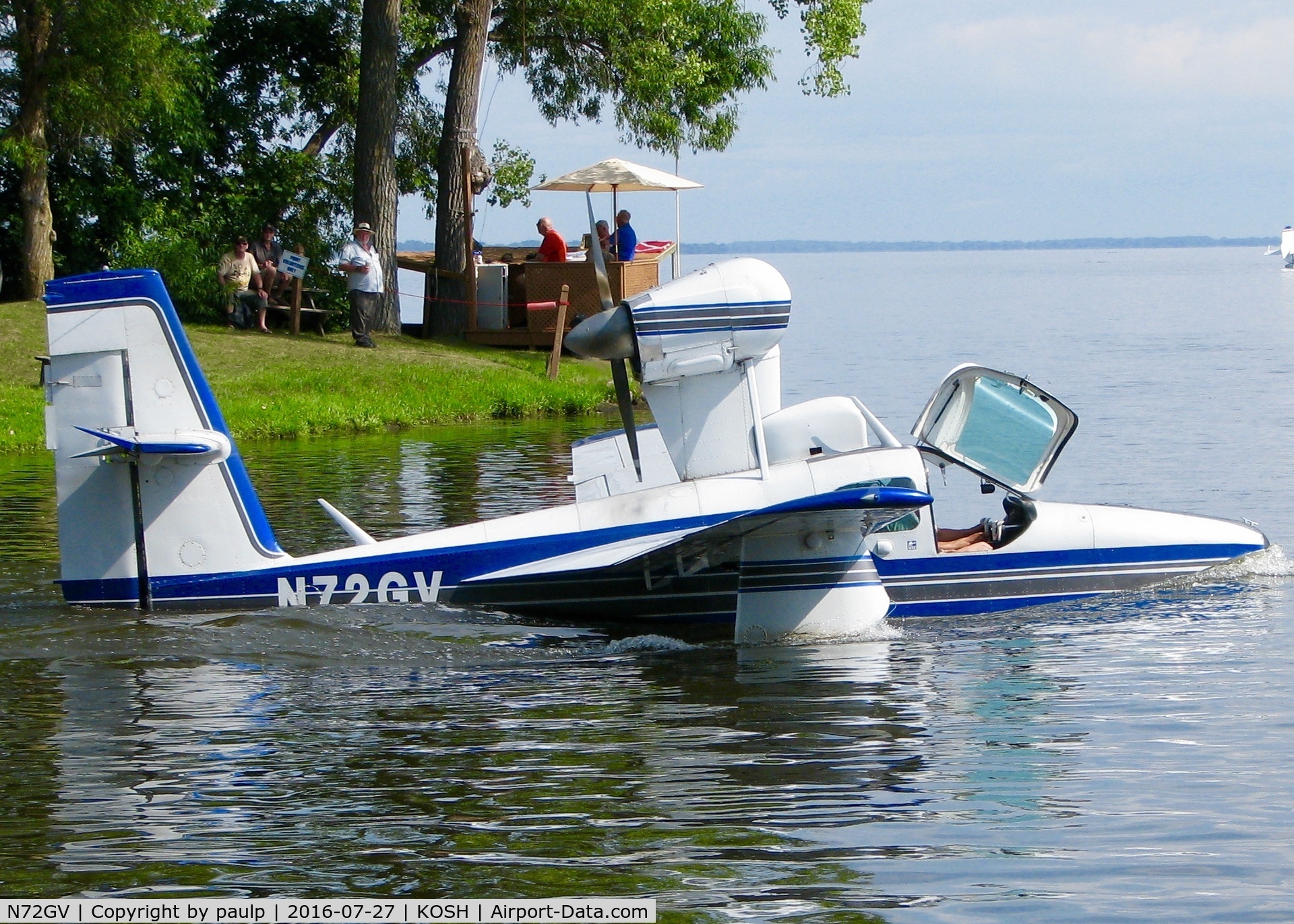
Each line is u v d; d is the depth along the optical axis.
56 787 13.41
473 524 20.34
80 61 51.44
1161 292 196.25
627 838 12.20
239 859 11.77
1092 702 16.05
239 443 39.81
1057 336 91.25
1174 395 50.12
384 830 12.36
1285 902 10.96
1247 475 31.78
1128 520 21.53
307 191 64.75
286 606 19.69
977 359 68.38
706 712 15.77
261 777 13.68
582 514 19.98
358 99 56.31
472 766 14.00
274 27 64.81
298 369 48.03
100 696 16.33
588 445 24.66
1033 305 153.62
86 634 18.59
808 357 70.31
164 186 62.84
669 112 62.62
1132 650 18.31
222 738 14.87
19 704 16.00
